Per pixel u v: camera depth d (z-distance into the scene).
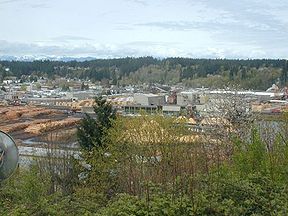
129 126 28.73
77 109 94.62
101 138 30.36
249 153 10.34
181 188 8.79
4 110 92.62
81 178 26.30
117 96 110.06
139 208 8.16
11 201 9.57
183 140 21.58
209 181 9.01
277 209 8.22
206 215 8.08
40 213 8.85
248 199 8.48
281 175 9.77
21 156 28.61
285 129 16.95
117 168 24.73
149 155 23.86
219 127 28.97
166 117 29.58
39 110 92.69
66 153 28.77
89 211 8.86
